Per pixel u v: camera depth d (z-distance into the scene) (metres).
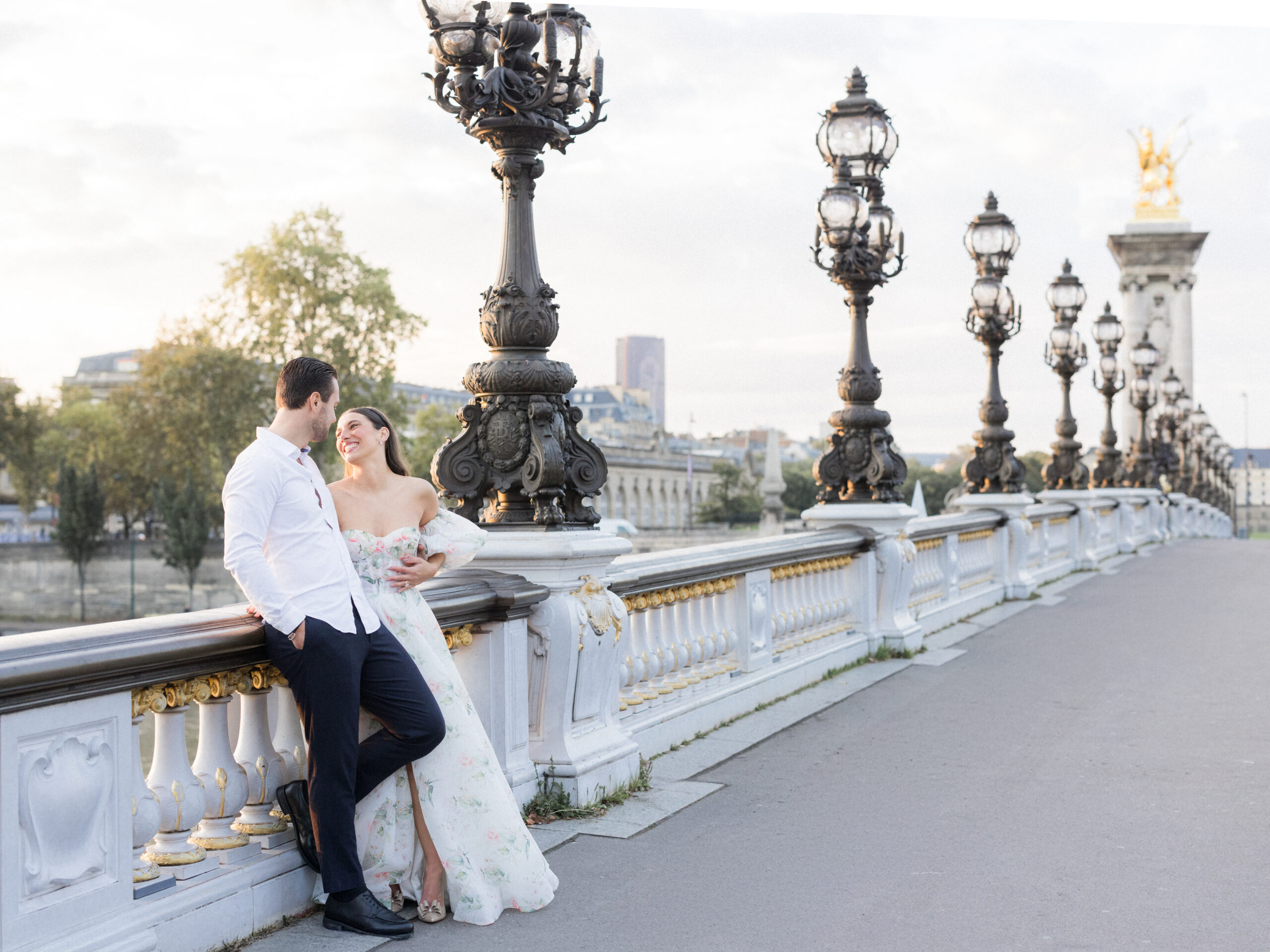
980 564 16.11
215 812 4.45
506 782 4.91
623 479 115.44
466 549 4.98
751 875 5.20
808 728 8.24
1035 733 8.07
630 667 7.24
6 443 90.38
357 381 74.44
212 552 82.12
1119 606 15.88
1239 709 8.87
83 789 3.77
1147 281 70.69
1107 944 4.36
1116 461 28.02
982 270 16.67
